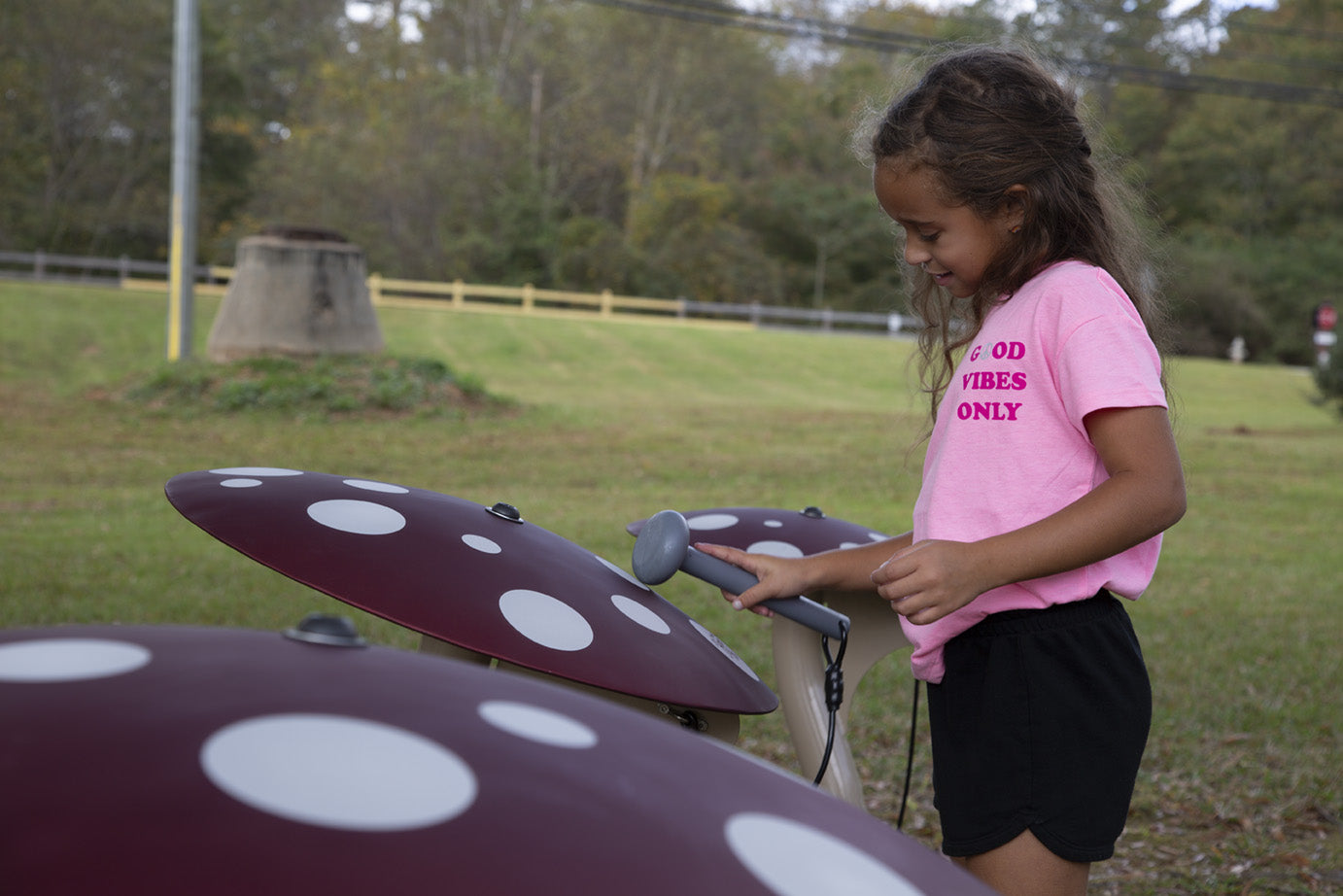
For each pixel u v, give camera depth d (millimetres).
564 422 12961
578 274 36781
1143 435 1264
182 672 524
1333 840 2990
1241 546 7906
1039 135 1365
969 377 1402
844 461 11086
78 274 33594
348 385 12867
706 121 42969
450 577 1037
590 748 547
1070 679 1331
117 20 32969
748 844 500
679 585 5539
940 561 1212
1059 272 1363
